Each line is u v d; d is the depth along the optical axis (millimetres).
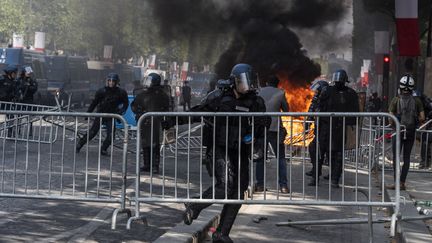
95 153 15195
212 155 6809
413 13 18516
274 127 10328
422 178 12781
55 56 40062
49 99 37500
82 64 44938
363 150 10203
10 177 10805
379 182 11352
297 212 8930
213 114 6684
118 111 14781
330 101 11195
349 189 10414
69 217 7914
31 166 12398
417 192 10875
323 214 8828
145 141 12445
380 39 28578
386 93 27219
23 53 34531
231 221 6762
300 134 12484
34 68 35594
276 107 10648
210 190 6844
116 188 10227
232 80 6773
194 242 6832
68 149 15727
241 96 6812
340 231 7836
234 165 6789
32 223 7516
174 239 6578
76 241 6656
